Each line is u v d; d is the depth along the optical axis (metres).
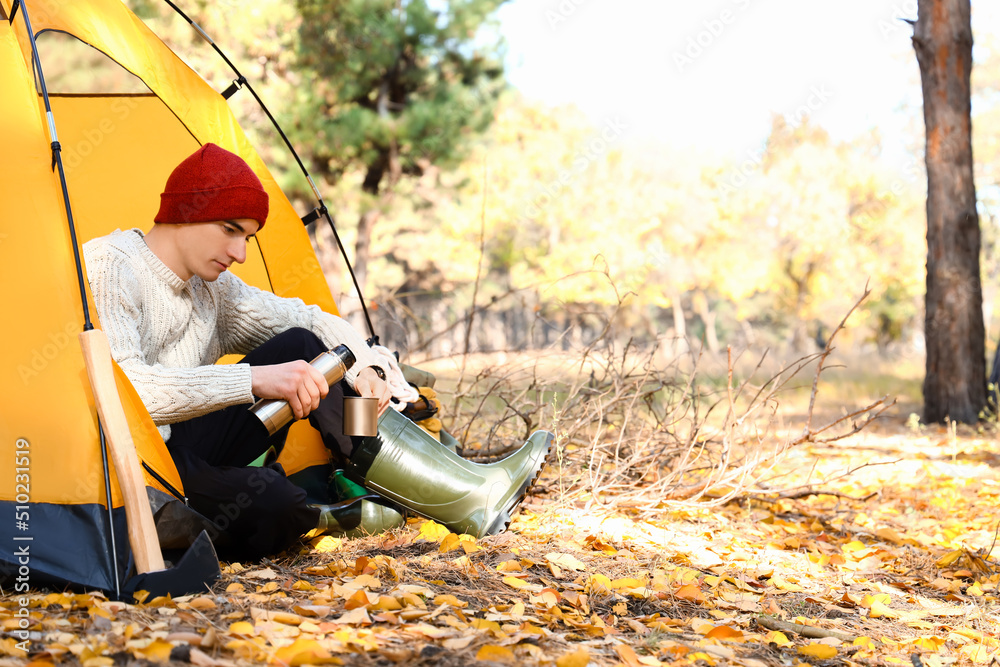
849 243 26.95
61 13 2.60
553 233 24.66
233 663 1.49
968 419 8.20
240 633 1.62
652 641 1.83
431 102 15.55
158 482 2.04
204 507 2.18
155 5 10.94
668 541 2.91
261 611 1.76
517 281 22.42
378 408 2.44
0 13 2.23
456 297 22.03
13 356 1.95
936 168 8.44
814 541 3.29
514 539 2.61
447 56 16.34
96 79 8.61
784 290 29.78
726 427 3.74
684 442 3.96
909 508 3.99
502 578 2.24
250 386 2.16
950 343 8.30
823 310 29.20
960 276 8.32
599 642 1.81
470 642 1.67
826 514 3.88
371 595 1.94
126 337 2.12
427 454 2.54
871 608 2.33
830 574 2.77
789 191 26.27
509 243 22.97
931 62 8.48
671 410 3.99
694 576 2.45
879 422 8.34
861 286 27.33
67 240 2.05
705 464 4.14
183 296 2.35
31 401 1.94
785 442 3.78
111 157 3.39
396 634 1.70
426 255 20.92
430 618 1.82
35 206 2.04
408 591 1.99
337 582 2.08
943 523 3.73
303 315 2.64
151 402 2.08
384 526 2.62
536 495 3.43
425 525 2.55
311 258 3.45
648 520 3.26
